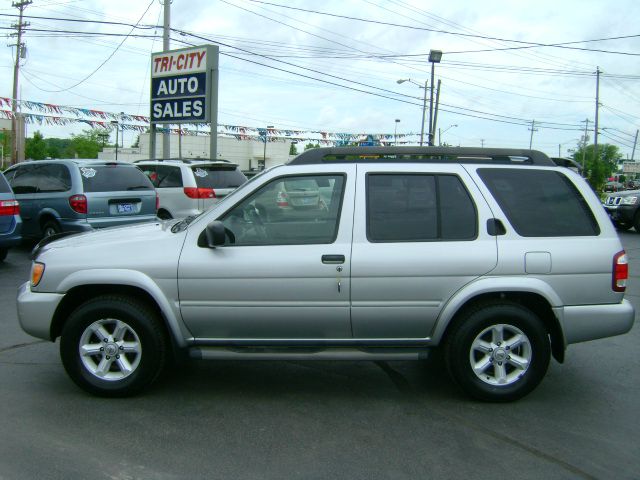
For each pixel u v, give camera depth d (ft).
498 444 12.76
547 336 14.69
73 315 14.74
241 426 13.52
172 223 16.93
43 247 16.07
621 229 60.54
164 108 63.36
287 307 14.37
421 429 13.47
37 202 34.91
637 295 28.81
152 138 65.51
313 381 16.49
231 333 14.73
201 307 14.47
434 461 11.97
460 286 14.33
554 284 14.40
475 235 14.52
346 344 14.75
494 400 14.87
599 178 220.02
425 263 14.24
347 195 14.66
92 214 33.83
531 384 14.78
